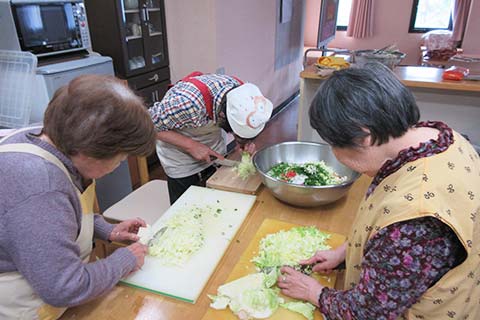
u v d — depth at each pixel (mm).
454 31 5855
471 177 688
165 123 1596
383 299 678
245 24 3996
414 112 677
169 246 1101
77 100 703
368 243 715
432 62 4602
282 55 5402
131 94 765
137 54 3256
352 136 670
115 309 913
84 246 927
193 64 3617
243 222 1271
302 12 6020
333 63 2660
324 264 1009
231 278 994
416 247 633
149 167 3645
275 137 4633
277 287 966
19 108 2037
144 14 3195
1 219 711
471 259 680
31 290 822
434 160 682
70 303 791
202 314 899
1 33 2035
